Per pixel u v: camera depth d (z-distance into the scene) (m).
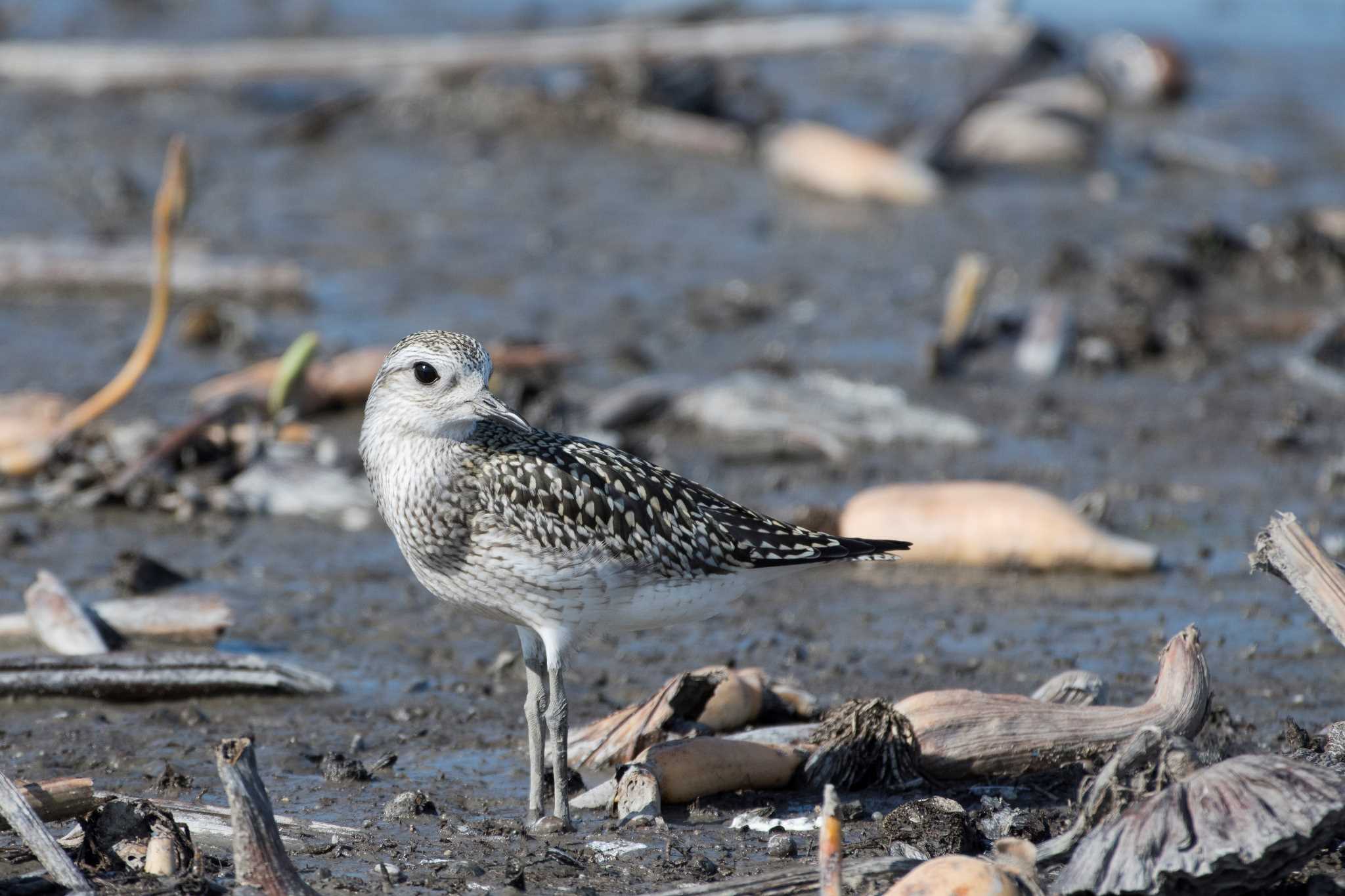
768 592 11.84
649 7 33.69
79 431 13.84
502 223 23.17
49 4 33.94
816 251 22.12
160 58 27.36
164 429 14.48
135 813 7.22
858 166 24.78
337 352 17.31
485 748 9.09
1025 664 10.34
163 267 13.64
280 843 6.66
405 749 9.06
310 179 25.14
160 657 9.70
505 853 7.49
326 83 30.38
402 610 11.44
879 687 9.98
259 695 9.80
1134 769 6.80
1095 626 11.03
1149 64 29.39
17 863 7.09
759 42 25.91
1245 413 16.12
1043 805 7.98
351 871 7.27
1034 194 24.94
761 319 19.27
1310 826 6.05
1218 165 26.12
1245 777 6.31
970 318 17.77
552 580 7.85
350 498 13.47
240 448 14.04
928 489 12.51
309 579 12.00
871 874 6.68
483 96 28.05
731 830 7.82
